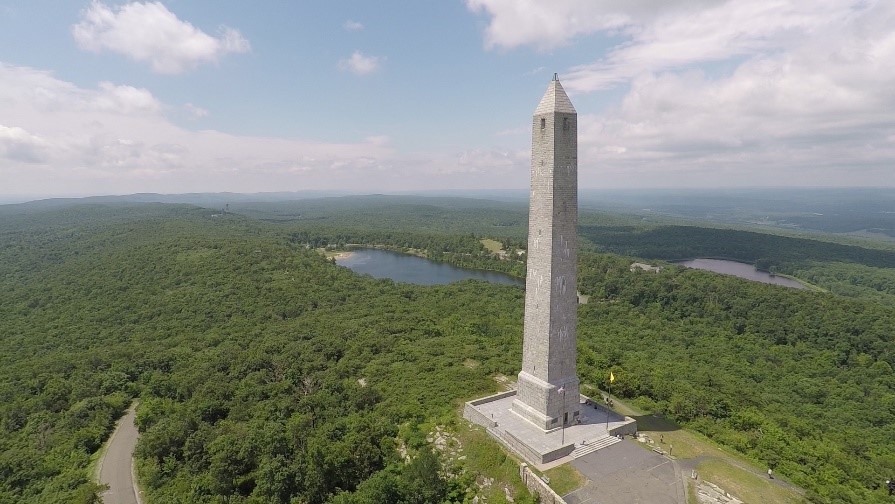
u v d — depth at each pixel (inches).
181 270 6358.3
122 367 3868.1
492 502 1966.0
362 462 2309.3
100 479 2613.2
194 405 3080.7
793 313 5610.2
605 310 6289.4
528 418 2362.2
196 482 2362.2
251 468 2407.7
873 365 4591.5
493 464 2144.4
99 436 3034.0
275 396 3230.8
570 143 2183.8
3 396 3442.4
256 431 2522.1
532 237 2297.0
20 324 4891.7
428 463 2048.5
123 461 2810.0
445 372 3257.9
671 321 6003.9
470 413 2546.8
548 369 2271.2
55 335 4633.4
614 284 7076.8
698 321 5910.4
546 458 2063.2
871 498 2097.7
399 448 2425.0
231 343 4419.3
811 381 4205.2
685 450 2222.0
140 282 5989.2
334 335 4397.1
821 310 5516.7
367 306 5708.7
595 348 4352.9
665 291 6614.2
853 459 2513.5
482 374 3161.9
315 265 7273.6
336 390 3152.1
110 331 4729.3
